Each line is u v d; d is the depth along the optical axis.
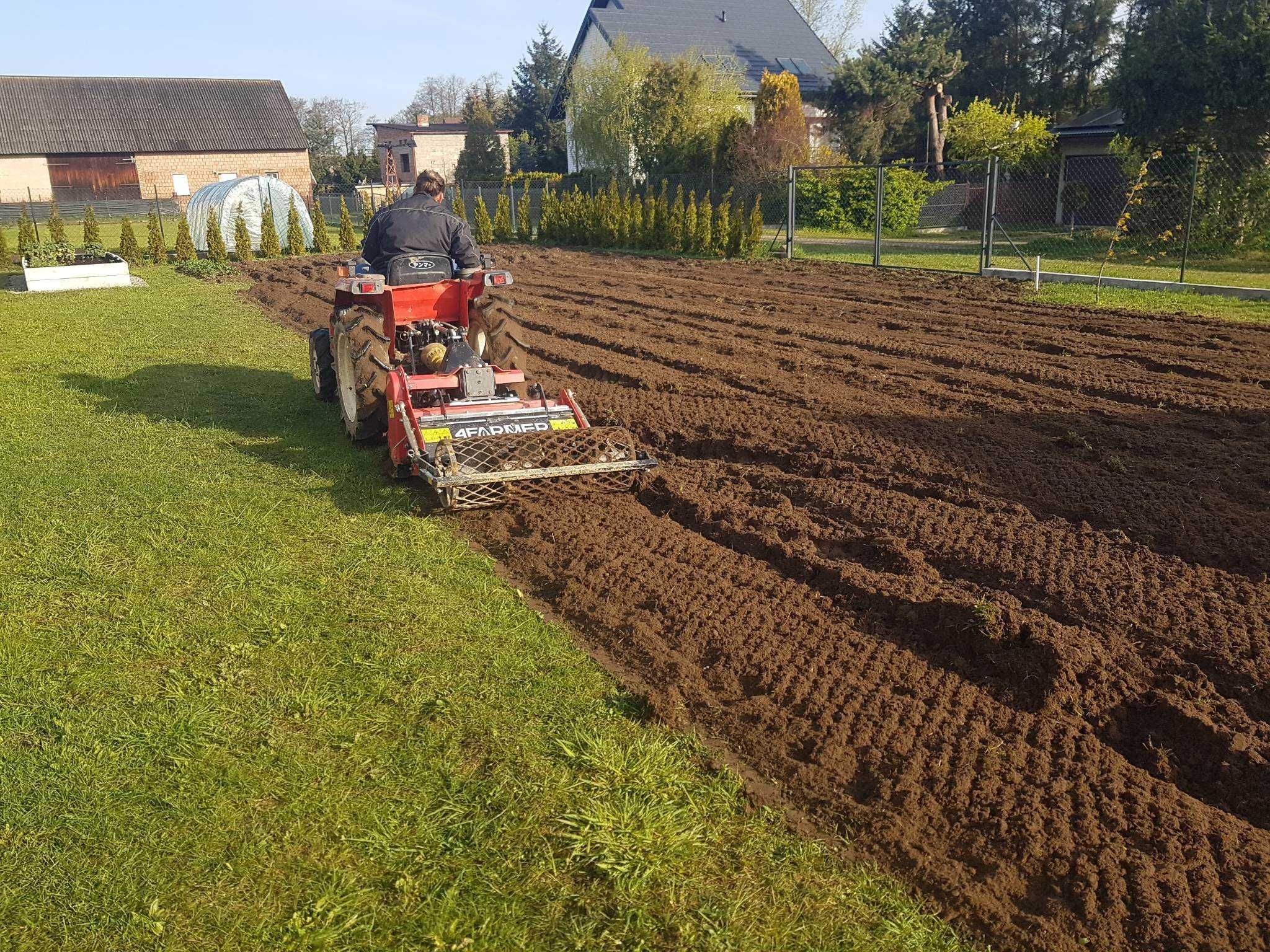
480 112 66.69
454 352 6.54
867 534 5.45
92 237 21.56
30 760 3.49
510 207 27.45
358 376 6.79
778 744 3.66
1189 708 3.74
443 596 4.80
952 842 3.16
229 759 3.51
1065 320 11.52
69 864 3.00
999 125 26.91
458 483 5.48
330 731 3.68
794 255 20.08
